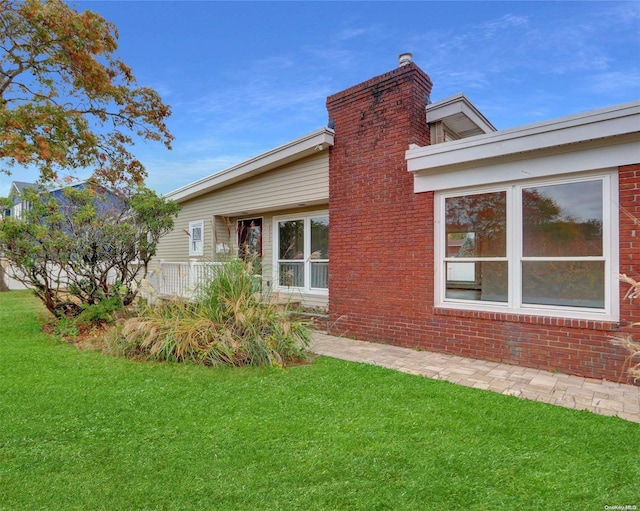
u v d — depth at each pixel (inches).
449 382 172.6
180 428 124.6
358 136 274.7
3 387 159.9
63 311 309.4
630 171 171.2
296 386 165.2
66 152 430.0
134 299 333.1
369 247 266.1
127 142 526.9
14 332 277.3
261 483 94.9
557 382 174.4
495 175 208.5
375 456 107.0
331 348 243.9
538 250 199.3
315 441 115.8
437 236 233.8
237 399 150.0
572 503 87.7
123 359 206.7
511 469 100.7
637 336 169.8
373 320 263.3
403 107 251.8
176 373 182.2
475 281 220.8
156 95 511.5
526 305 203.6
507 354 206.2
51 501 87.7
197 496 89.8
